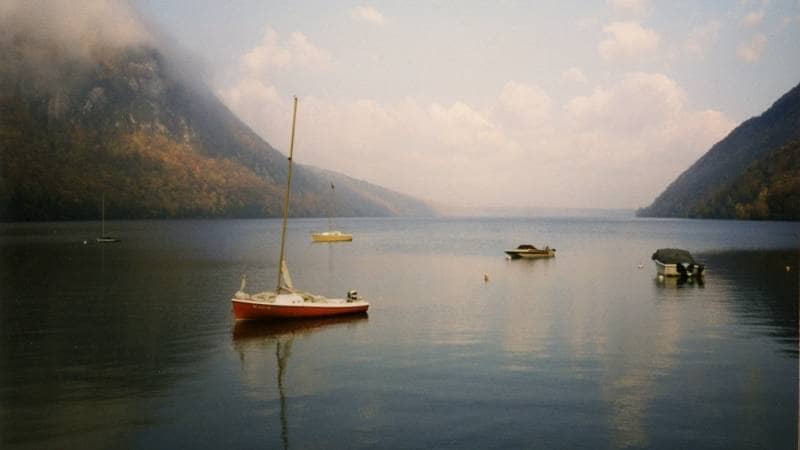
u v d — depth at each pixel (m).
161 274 58.81
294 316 34.62
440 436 17.61
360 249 104.44
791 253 83.19
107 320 34.44
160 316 35.75
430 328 32.69
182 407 20.08
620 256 85.88
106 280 53.53
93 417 19.12
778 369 24.06
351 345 28.62
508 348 27.89
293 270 66.06
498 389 21.77
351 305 36.50
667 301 42.16
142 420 18.89
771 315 36.00
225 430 18.16
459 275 61.44
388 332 31.58
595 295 45.78
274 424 18.61
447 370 24.25
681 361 25.38
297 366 24.94
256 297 34.72
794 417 18.86
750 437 17.39
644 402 20.31
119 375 23.59
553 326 33.16
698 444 16.97
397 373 23.89
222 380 23.02
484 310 38.81
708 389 21.64
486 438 17.45
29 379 23.02
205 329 32.12
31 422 18.67
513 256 84.25
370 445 17.05
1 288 47.91
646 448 16.73
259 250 95.81
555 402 20.36
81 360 25.72
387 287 51.72
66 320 34.47
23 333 31.03
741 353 26.64
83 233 141.75
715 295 44.81
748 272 60.41
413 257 86.06
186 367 24.80
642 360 25.61
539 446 16.89
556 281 55.56
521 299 43.94
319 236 130.00
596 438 17.42
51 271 60.88
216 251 92.00
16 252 85.94
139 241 115.81
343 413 19.50
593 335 30.70
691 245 102.94
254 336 30.44
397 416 19.17
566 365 24.88
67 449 16.81
